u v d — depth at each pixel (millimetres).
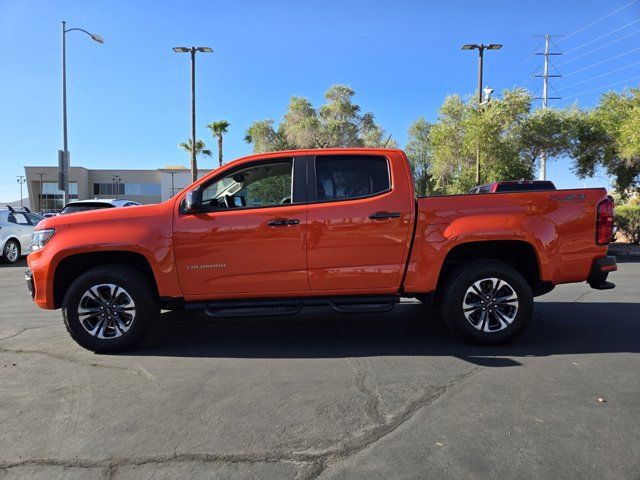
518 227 5055
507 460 2971
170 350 5234
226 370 4594
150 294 5098
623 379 4266
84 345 5055
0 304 7867
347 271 5082
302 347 5324
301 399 3906
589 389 4047
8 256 14195
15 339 5664
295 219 5020
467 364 4703
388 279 5129
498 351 5102
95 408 3762
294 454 3076
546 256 5098
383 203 5102
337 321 6500
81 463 2988
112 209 5160
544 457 3000
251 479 2812
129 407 3775
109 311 5082
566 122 21375
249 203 5410
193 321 6523
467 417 3553
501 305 5195
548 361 4762
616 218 16984
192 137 27391
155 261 4980
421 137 40781
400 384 4199
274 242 5004
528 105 21016
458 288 5125
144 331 5105
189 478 2828
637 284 9312
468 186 23328
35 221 16062
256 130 35000
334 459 3014
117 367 4688
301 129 33656
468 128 21281
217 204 5383
